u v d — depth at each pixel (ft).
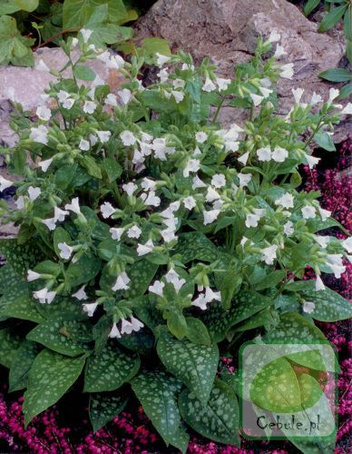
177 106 2.14
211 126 2.18
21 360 2.13
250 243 1.90
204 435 2.00
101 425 2.03
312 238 1.97
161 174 2.05
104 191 2.22
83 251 1.94
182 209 2.13
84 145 2.02
